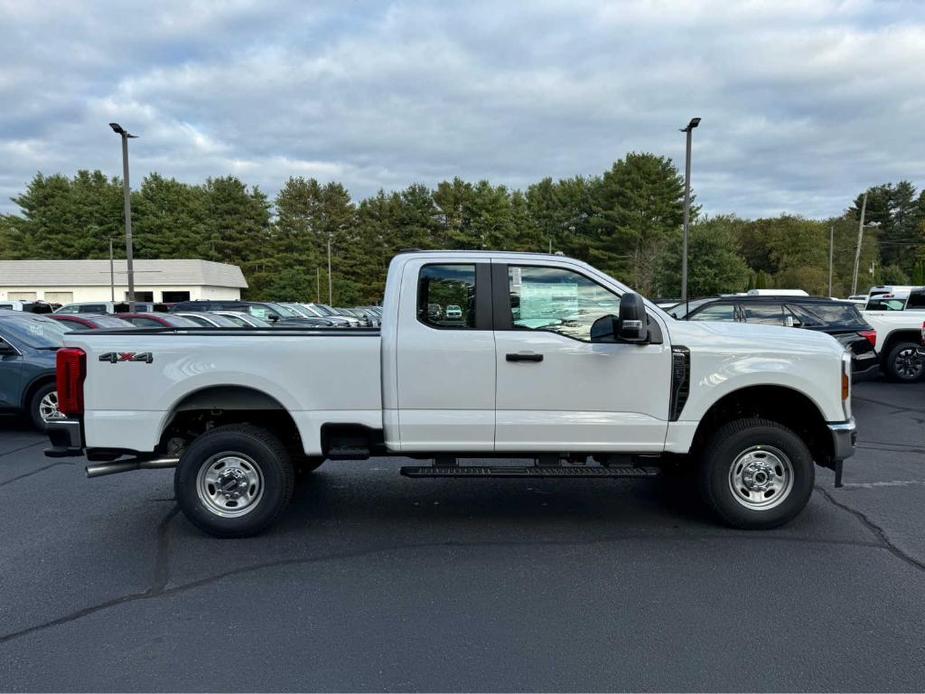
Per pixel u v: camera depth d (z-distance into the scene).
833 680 3.02
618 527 5.11
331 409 4.79
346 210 73.12
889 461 7.09
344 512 5.51
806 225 78.25
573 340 4.76
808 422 5.14
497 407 4.77
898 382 12.98
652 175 57.28
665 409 4.80
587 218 65.75
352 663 3.18
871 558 4.45
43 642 3.39
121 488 6.27
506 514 5.45
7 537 4.93
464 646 3.34
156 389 4.72
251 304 28.19
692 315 10.80
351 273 71.44
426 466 4.95
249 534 4.86
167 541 4.85
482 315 4.79
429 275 4.80
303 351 4.74
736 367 4.77
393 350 4.72
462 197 67.25
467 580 4.15
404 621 3.61
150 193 72.50
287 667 3.15
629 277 55.28
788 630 3.48
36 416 8.87
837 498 5.76
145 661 3.21
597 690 2.95
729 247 44.59
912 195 100.56
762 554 4.53
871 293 28.30
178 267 58.59
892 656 3.22
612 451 4.84
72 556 4.55
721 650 3.29
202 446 4.80
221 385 4.75
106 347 4.72
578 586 4.05
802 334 5.07
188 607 3.79
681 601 3.83
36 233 69.44
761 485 4.96
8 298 56.69
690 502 5.75
